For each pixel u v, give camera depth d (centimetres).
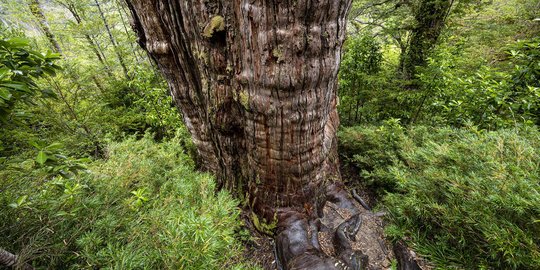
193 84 233
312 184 237
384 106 443
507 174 173
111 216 154
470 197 184
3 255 111
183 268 125
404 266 203
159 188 223
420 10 461
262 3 140
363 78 430
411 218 226
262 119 186
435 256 196
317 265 194
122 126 501
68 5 659
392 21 516
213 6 161
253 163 225
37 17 622
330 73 174
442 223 199
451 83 338
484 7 535
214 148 271
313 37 150
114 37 678
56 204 142
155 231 145
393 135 338
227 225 177
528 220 155
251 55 160
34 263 129
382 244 229
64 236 136
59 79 346
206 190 224
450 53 375
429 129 342
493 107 295
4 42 97
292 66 157
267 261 228
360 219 252
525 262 141
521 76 288
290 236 224
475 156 215
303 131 192
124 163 246
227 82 190
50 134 294
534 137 223
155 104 488
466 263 181
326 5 142
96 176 203
